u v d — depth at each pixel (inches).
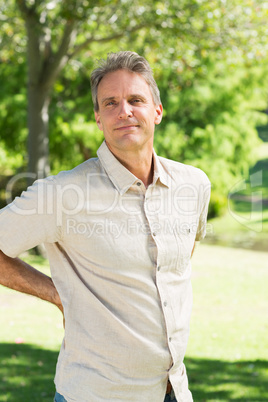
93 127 620.7
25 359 207.8
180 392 75.5
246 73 679.7
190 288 78.5
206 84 686.5
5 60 505.0
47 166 462.9
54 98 629.9
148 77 74.7
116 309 70.2
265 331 256.8
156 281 71.5
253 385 182.4
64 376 71.6
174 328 72.7
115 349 69.6
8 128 650.2
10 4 426.3
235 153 744.3
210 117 719.7
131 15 408.2
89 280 70.9
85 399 69.5
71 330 71.2
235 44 413.7
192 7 390.6
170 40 417.7
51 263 74.4
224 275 404.8
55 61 434.6
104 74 74.2
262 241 612.1
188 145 720.3
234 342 239.0
